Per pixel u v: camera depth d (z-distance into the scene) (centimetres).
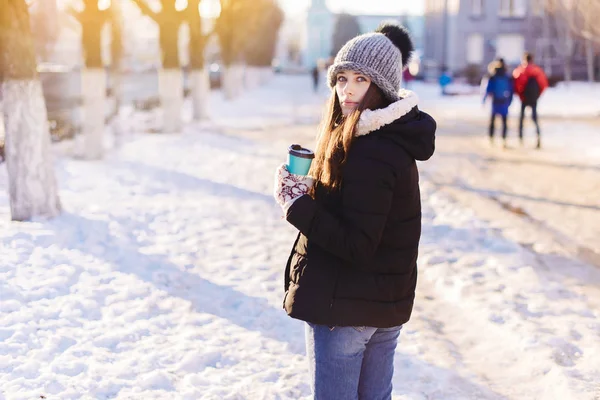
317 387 230
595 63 4550
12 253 582
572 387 377
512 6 5094
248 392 374
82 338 431
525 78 1438
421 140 220
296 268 227
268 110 2561
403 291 228
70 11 1197
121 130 1645
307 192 223
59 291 509
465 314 505
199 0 1948
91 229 683
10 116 695
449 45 5403
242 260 631
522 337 452
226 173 1100
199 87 1995
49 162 718
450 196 931
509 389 389
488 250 670
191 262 614
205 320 479
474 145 1508
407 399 371
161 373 385
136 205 825
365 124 215
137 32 6481
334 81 230
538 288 552
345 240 211
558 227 759
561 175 1109
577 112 2423
